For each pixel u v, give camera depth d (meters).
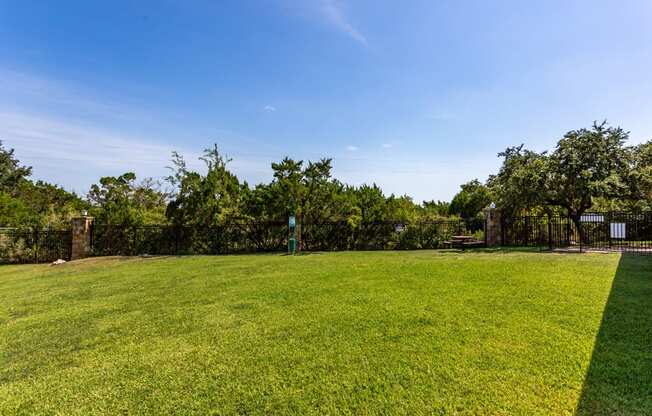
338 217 17.27
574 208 16.61
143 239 16.66
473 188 26.98
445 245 16.55
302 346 4.07
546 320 4.69
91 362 3.88
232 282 8.26
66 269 12.12
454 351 3.77
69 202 27.31
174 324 5.11
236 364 3.66
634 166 14.92
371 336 4.29
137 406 2.95
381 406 2.81
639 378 3.08
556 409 2.68
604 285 6.71
